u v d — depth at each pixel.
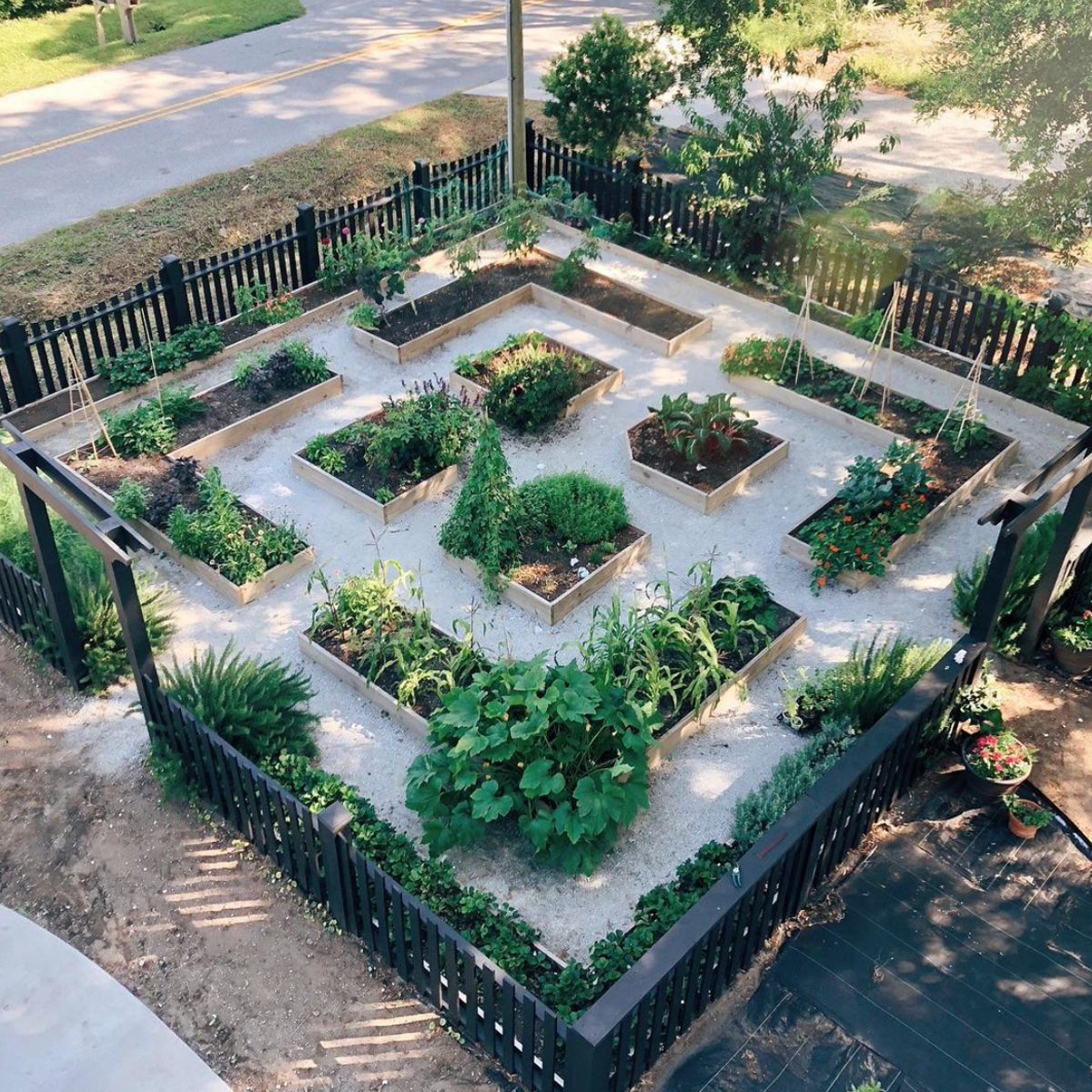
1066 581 10.71
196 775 9.50
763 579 11.73
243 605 11.48
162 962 8.55
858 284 14.98
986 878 8.93
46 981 8.37
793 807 8.14
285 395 13.99
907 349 14.79
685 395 13.22
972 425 13.20
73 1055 7.92
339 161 19.89
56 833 9.48
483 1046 7.94
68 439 13.42
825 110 16.06
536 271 16.41
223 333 15.16
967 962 8.37
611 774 8.87
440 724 9.31
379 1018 8.16
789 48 17.58
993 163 19.84
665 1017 7.62
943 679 9.20
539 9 27.03
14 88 22.64
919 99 17.94
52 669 10.90
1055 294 14.05
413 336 15.02
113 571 8.61
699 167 15.76
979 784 9.38
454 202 16.33
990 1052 7.83
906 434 13.41
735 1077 7.71
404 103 22.08
